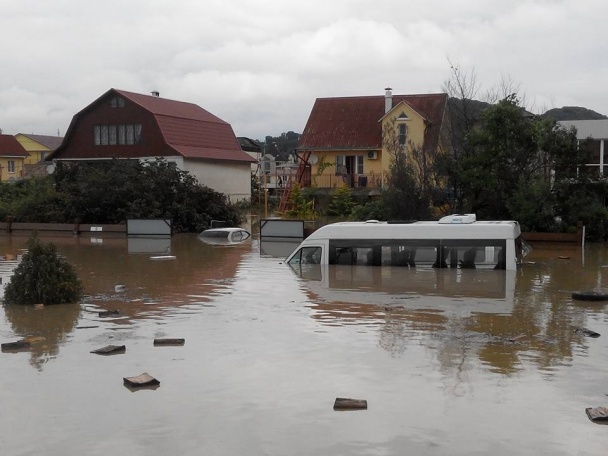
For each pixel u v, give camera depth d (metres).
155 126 45.03
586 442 6.64
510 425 7.06
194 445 6.67
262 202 53.62
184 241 29.70
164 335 11.12
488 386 8.29
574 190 26.59
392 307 13.32
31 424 7.25
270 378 8.70
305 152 47.25
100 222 35.72
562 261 20.84
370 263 19.42
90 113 47.00
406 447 6.57
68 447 6.65
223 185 48.81
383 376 8.73
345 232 19.69
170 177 35.81
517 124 26.77
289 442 6.71
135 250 25.72
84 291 15.63
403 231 19.16
